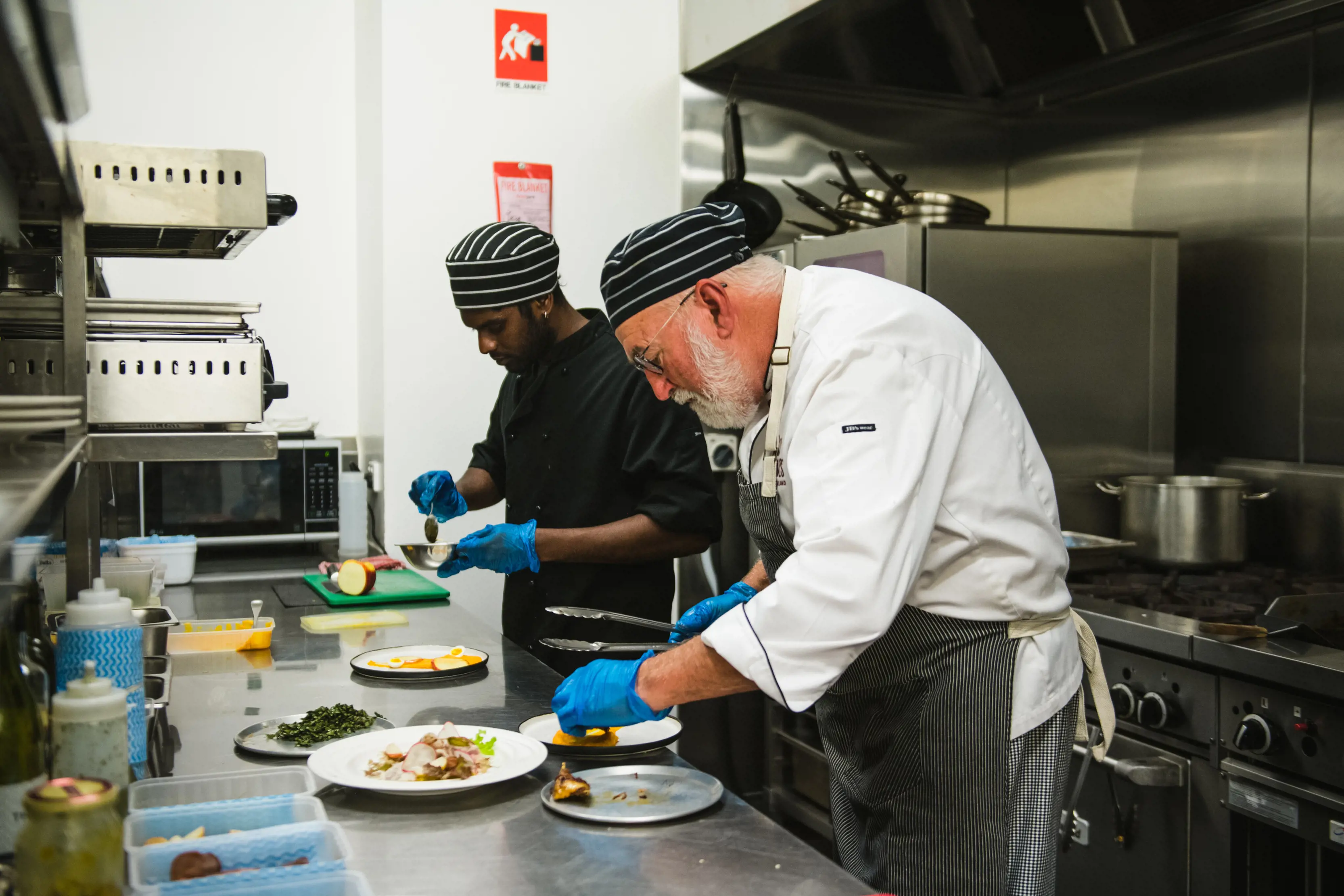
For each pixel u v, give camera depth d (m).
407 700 1.57
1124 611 2.02
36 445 1.23
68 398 1.03
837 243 2.66
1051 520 1.38
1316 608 1.89
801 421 1.24
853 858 1.51
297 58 3.19
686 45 3.11
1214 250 2.71
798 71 3.09
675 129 3.17
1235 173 2.64
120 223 1.51
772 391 1.31
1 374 1.45
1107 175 3.02
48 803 0.78
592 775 1.25
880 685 1.38
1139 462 2.65
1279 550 2.54
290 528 2.93
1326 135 2.42
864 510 1.14
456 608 2.31
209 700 1.57
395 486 2.95
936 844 1.36
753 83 3.17
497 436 2.54
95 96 3.01
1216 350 2.71
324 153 3.24
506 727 1.43
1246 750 1.74
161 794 1.13
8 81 0.88
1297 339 2.51
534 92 3.01
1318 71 2.43
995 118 3.38
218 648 1.88
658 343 1.32
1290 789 1.68
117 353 1.50
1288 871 1.81
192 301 1.53
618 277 1.32
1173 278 2.64
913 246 2.42
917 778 1.37
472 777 1.19
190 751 1.33
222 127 3.13
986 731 1.32
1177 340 2.80
